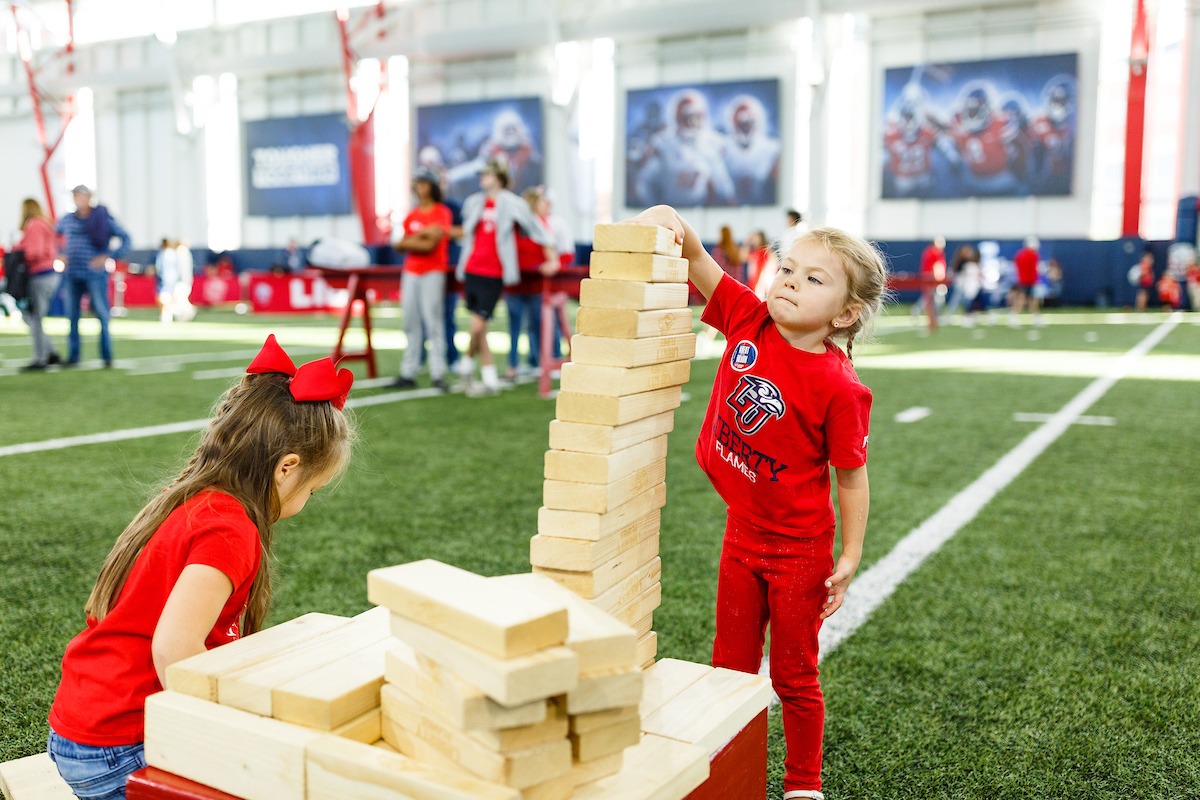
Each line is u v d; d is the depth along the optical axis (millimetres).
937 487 4371
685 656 2387
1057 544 3461
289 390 1500
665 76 22547
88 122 28656
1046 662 2418
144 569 1368
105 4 27625
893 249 21422
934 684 2285
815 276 1549
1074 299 20844
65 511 3730
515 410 6609
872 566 3195
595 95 23109
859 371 9203
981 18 20203
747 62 21766
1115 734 2043
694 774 1104
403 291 7711
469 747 952
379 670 1136
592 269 1345
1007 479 4531
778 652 1727
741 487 1692
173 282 17766
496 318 17969
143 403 6605
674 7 20766
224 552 1345
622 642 987
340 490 4160
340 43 24250
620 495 1326
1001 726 2076
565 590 1113
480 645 910
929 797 1799
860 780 1855
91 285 8953
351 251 8250
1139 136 19766
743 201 22000
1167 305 20359
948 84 20484
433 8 23812
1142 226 20922
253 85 26734
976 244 20719
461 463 4773
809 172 21219
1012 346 12250
